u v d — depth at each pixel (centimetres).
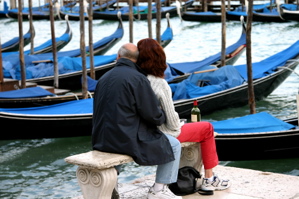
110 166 665
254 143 1728
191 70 2933
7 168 1858
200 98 2434
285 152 1755
